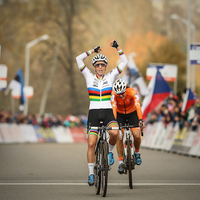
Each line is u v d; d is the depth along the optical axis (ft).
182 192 62.69
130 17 464.24
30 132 258.37
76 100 455.22
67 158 125.59
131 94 72.95
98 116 62.13
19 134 248.11
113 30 456.86
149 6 467.93
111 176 84.69
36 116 318.04
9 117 250.16
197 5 472.44
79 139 279.28
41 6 420.36
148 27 466.29
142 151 161.68
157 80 167.73
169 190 64.85
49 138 266.98
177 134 151.43
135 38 455.63
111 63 446.60
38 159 121.90
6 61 471.21
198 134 132.46
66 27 437.17
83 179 78.43
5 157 129.29
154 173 88.58
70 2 433.07
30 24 422.82
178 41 471.21
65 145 213.46
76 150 166.20
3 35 421.18
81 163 109.60
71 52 439.63
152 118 185.47
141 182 75.00
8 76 472.44
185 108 143.13
